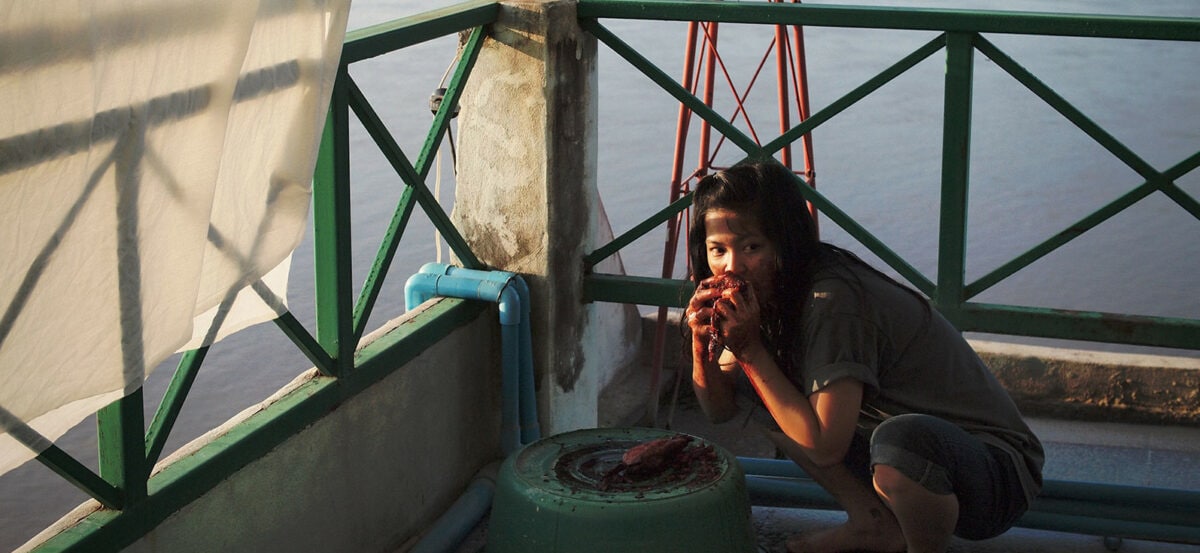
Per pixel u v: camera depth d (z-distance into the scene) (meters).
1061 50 17.19
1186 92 14.78
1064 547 2.97
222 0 1.86
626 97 14.04
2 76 1.60
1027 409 4.47
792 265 2.43
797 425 2.37
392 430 2.97
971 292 3.27
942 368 2.48
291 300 7.85
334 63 2.22
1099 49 17.25
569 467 2.69
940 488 2.35
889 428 2.39
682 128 4.30
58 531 2.08
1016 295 8.89
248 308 2.35
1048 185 11.28
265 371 7.02
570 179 3.37
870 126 13.12
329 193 2.64
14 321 1.71
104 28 1.71
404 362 2.98
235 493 2.43
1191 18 2.97
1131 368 4.36
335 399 2.71
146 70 1.79
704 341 2.67
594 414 3.76
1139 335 3.14
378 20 16.08
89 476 2.06
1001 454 2.46
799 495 3.03
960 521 2.48
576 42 3.30
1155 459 4.09
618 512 2.48
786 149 4.36
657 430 2.88
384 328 3.04
